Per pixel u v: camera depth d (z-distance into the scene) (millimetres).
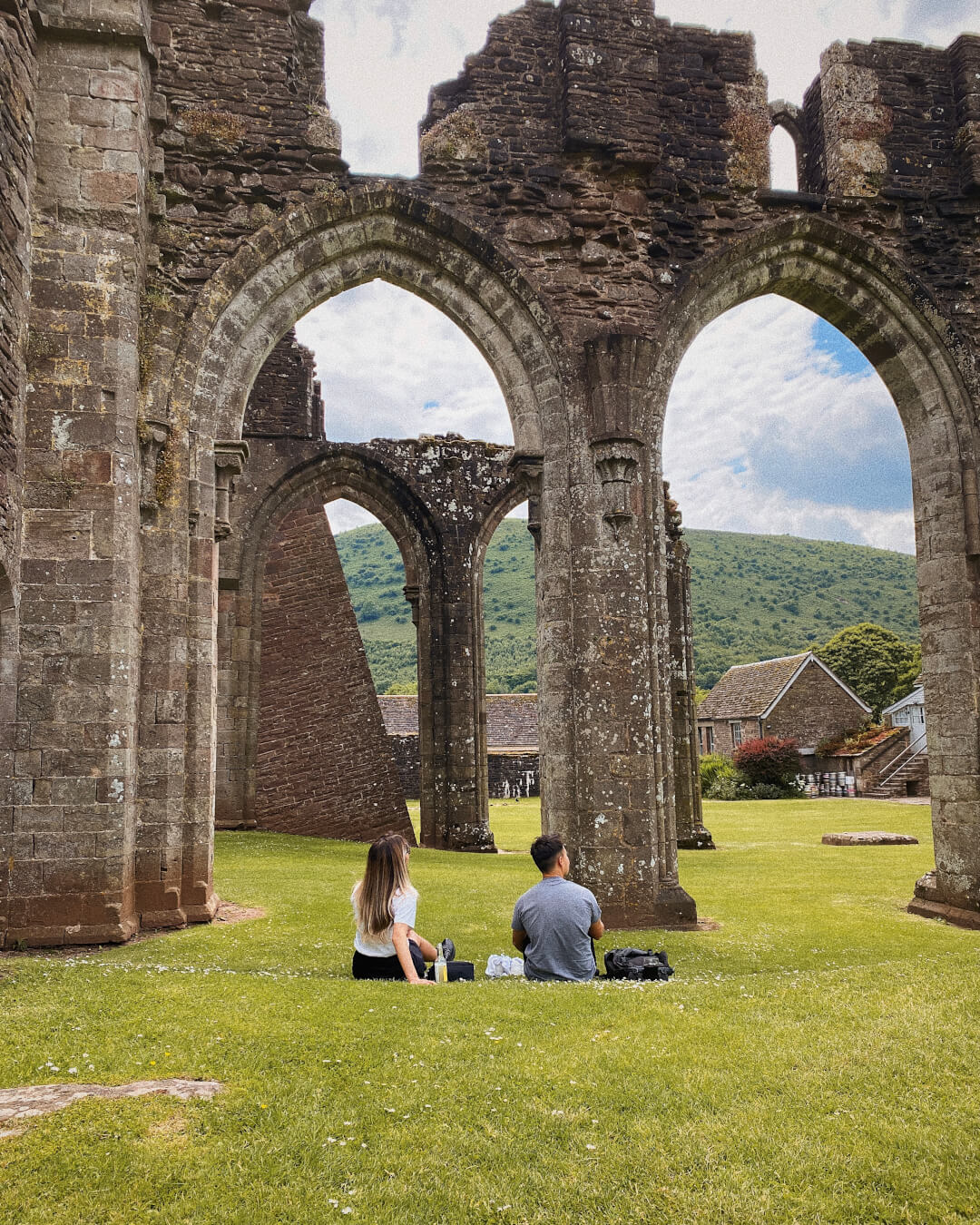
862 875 11531
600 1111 3361
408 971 5145
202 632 8023
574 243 9203
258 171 8742
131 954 6488
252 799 15102
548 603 8906
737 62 9797
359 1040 3998
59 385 7215
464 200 9094
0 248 6559
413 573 16703
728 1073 3707
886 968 5652
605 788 8406
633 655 8609
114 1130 3086
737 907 9188
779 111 10617
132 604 7355
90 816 6906
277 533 16203
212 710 8141
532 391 9109
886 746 32750
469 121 9172
